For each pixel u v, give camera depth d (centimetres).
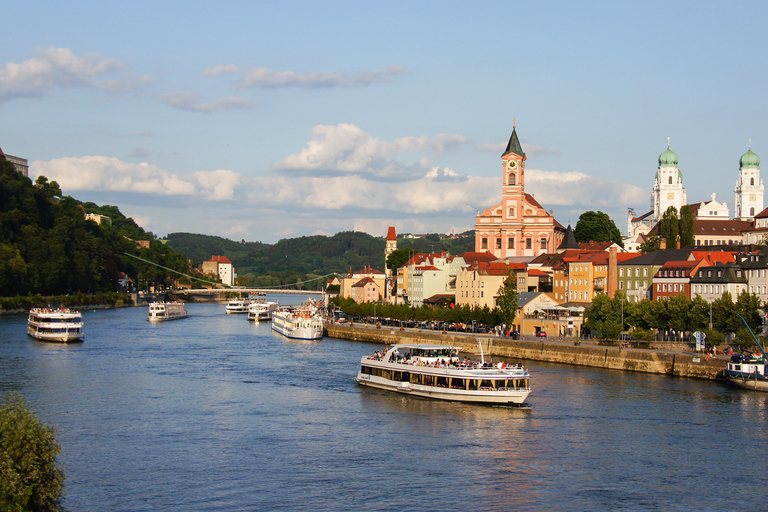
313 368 17812
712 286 19512
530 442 11112
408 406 13438
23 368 17225
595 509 8638
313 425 12069
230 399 13950
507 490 9175
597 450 10725
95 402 13538
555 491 9162
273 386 15300
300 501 8788
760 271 18712
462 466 10038
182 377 16262
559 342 19062
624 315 19400
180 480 9419
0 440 6975
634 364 16788
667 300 18488
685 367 15925
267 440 11175
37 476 6950
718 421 12156
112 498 8831
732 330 16638
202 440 11138
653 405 13238
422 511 8531
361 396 14338
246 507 8612
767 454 10512
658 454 10525
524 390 13275
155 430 11656
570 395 14100
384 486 9281
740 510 8644
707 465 10081
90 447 10719
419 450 10731
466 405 13488
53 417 12388
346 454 10538
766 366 14462
